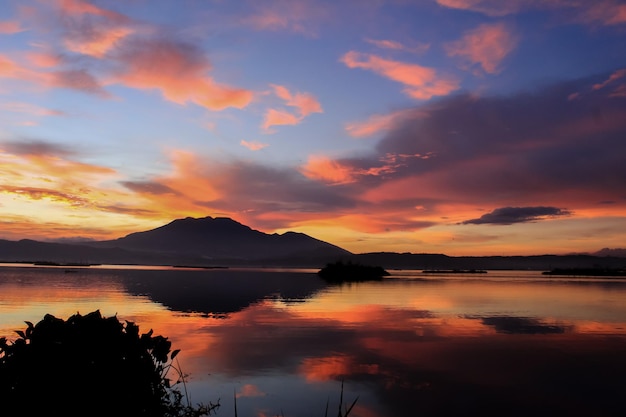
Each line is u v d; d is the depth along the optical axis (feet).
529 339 50.26
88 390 14.52
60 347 14.65
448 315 71.31
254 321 62.64
